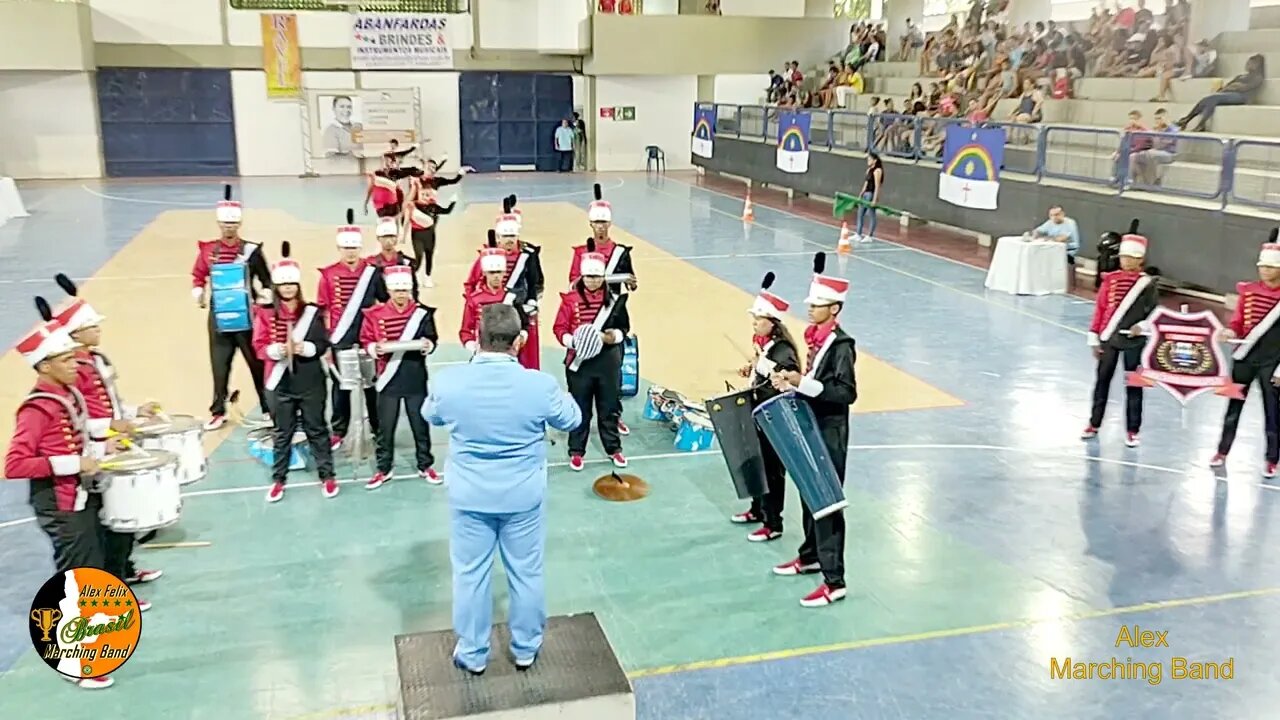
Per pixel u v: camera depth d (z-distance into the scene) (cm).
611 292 862
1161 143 1563
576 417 533
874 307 1492
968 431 979
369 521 770
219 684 560
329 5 3259
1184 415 1029
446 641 553
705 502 813
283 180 3197
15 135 3122
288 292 777
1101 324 932
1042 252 1579
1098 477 870
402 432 972
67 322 620
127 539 632
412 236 1581
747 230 2234
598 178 3353
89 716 532
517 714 488
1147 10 2272
